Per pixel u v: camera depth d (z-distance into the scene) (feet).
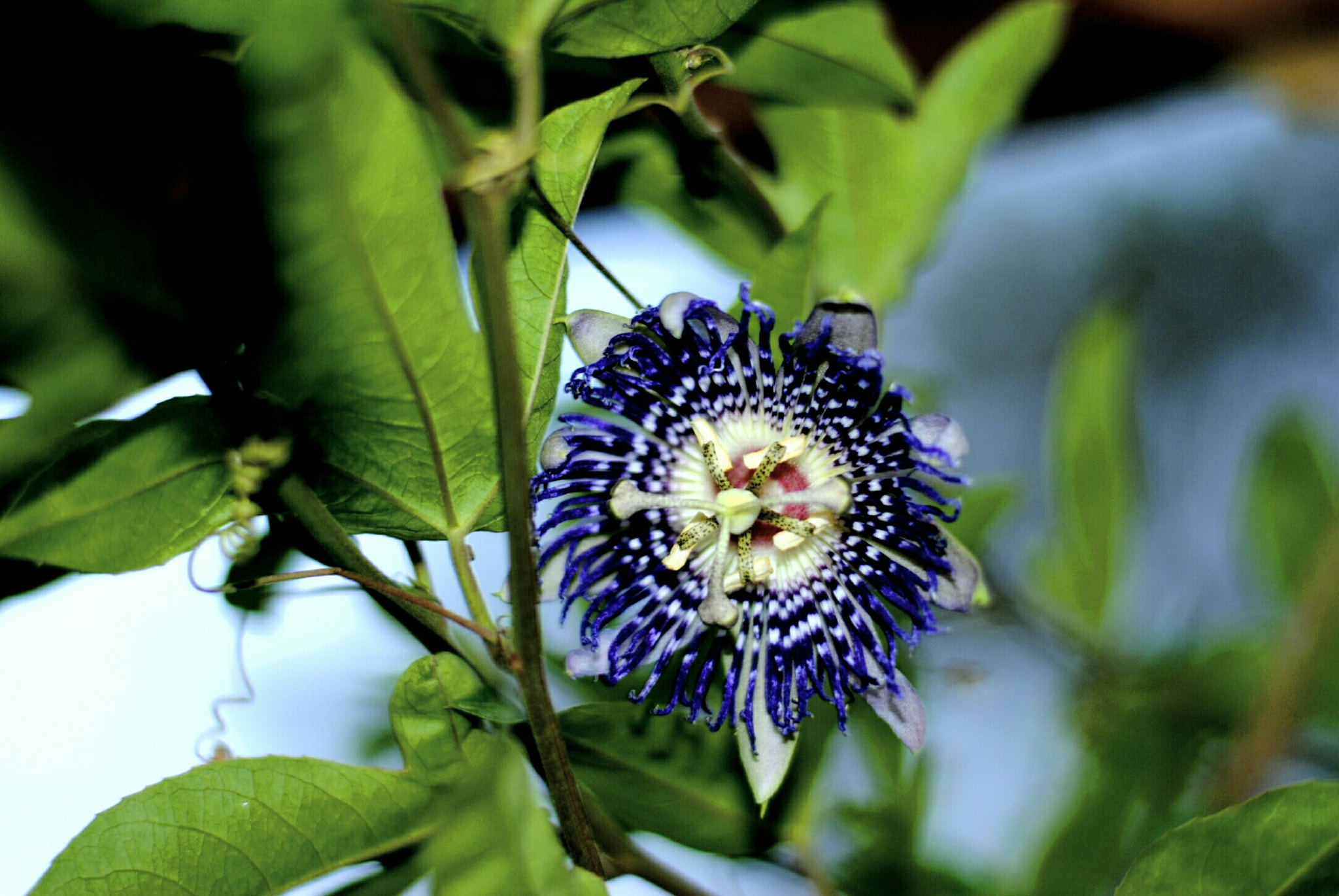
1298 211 4.22
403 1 1.86
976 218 4.69
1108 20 2.38
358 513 1.91
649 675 2.04
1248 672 2.28
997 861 2.24
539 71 1.94
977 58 2.24
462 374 1.87
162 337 1.82
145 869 1.90
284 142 1.75
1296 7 2.36
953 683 2.30
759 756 1.97
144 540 1.86
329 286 1.81
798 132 2.20
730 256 2.20
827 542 1.99
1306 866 1.92
